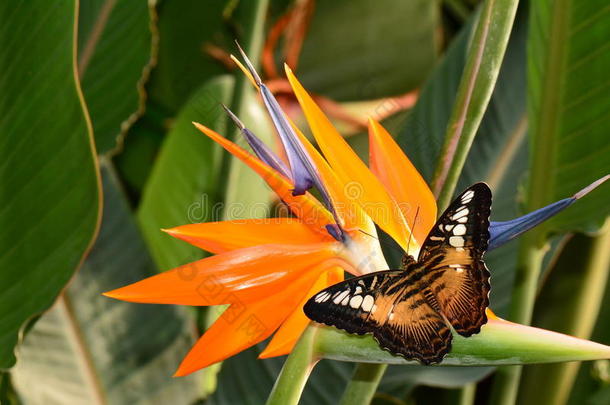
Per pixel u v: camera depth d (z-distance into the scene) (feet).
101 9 4.23
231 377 4.12
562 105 3.76
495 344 3.28
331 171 3.38
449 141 3.41
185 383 4.10
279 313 3.32
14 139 3.72
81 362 4.05
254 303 3.31
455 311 3.30
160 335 4.09
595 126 3.76
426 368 4.11
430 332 3.29
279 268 3.32
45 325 4.04
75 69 3.65
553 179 3.83
